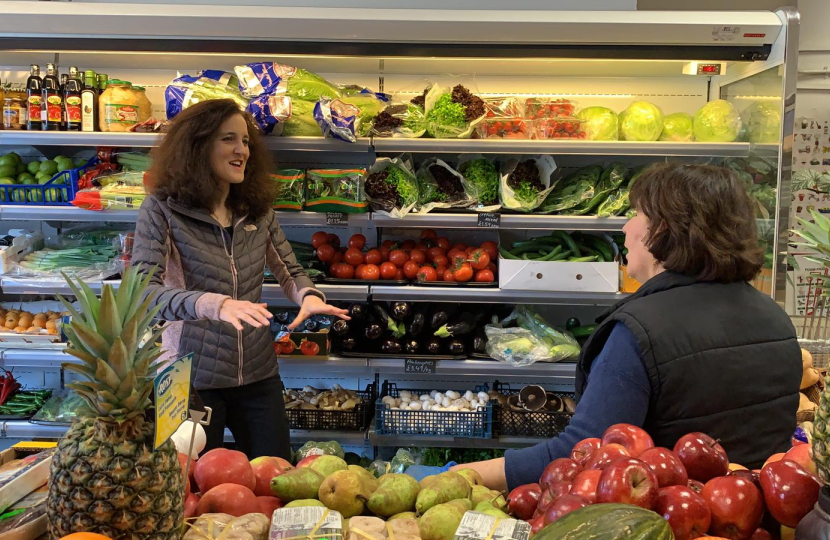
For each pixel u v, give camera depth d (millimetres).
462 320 3307
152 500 920
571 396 3738
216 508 1099
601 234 3477
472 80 3590
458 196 3232
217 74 3197
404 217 3131
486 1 3420
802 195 4004
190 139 2383
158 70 3592
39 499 1085
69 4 2896
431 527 1020
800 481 938
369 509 1135
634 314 1399
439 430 3215
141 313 966
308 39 2982
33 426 3270
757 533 977
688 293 1443
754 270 1478
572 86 3609
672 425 1380
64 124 3166
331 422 3279
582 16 2926
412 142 3068
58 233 3732
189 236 2439
